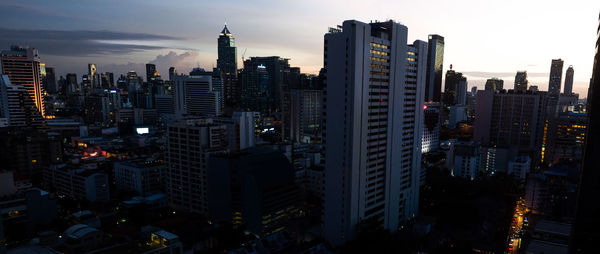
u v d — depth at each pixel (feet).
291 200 612.70
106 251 382.83
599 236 205.57
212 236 513.04
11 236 503.20
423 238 534.37
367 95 461.78
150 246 400.67
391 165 529.04
